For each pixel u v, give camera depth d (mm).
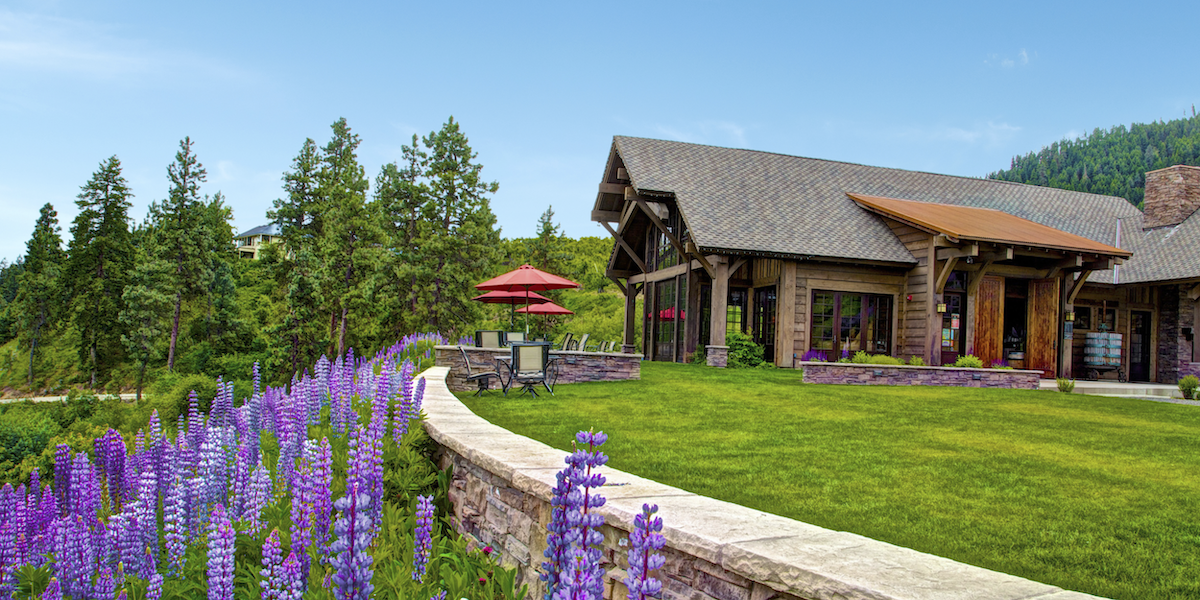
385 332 41969
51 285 70750
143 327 58156
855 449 7559
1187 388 16281
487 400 11547
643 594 2191
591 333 34688
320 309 49844
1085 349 22734
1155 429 9891
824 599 2523
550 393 12422
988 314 20516
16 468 18328
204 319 63250
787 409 10906
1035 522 4855
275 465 6211
